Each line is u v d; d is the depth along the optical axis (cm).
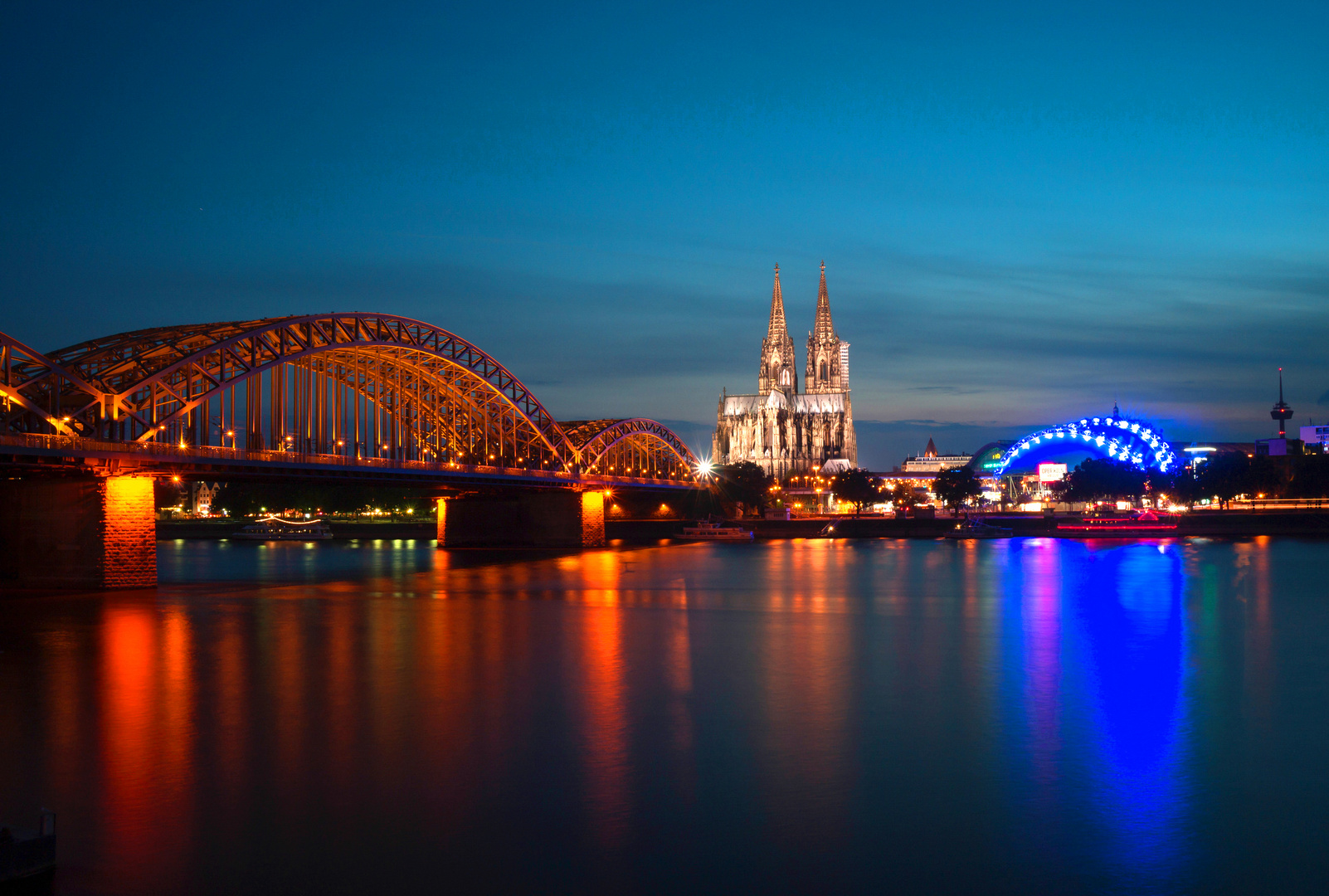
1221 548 17312
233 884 3020
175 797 3712
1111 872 3119
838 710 5047
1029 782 3916
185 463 9481
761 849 3284
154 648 6794
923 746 4397
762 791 3816
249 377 10356
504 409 16638
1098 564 14062
